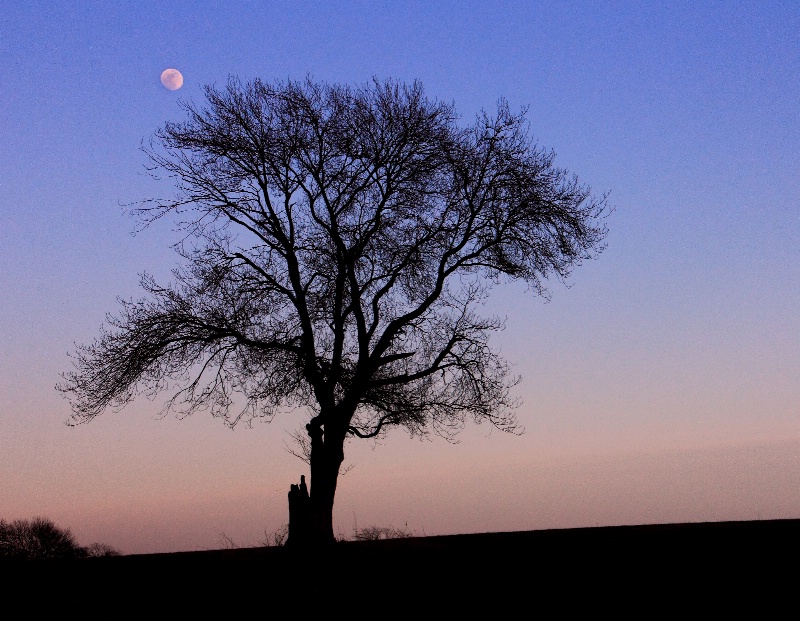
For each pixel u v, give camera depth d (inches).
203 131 970.7
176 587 633.6
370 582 623.2
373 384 948.0
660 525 880.3
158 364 945.5
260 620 546.9
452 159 962.7
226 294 965.8
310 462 925.2
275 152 967.6
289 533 872.3
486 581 609.6
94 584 654.5
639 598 557.9
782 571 590.2
